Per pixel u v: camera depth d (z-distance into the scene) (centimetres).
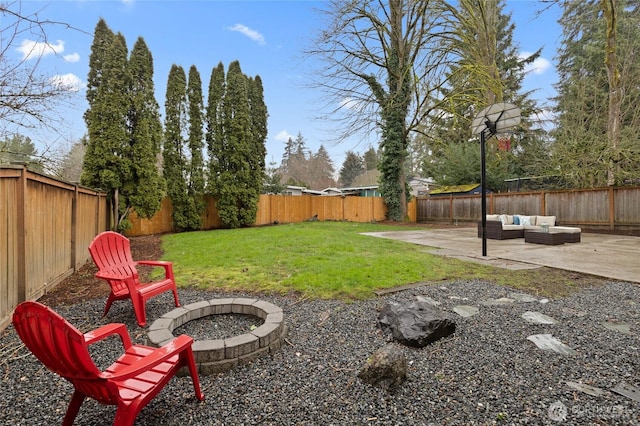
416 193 2742
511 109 736
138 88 1061
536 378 220
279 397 204
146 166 1043
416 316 288
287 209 1714
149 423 182
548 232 828
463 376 224
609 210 1134
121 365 185
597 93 1320
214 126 1425
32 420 184
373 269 513
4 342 284
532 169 1611
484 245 655
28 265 368
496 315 336
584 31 1400
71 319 342
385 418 183
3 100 470
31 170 366
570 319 322
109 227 991
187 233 1213
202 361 229
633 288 423
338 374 230
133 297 324
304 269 524
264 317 306
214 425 180
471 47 1376
